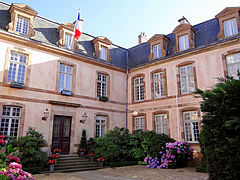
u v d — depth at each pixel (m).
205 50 13.22
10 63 11.62
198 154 12.15
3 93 10.90
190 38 14.18
